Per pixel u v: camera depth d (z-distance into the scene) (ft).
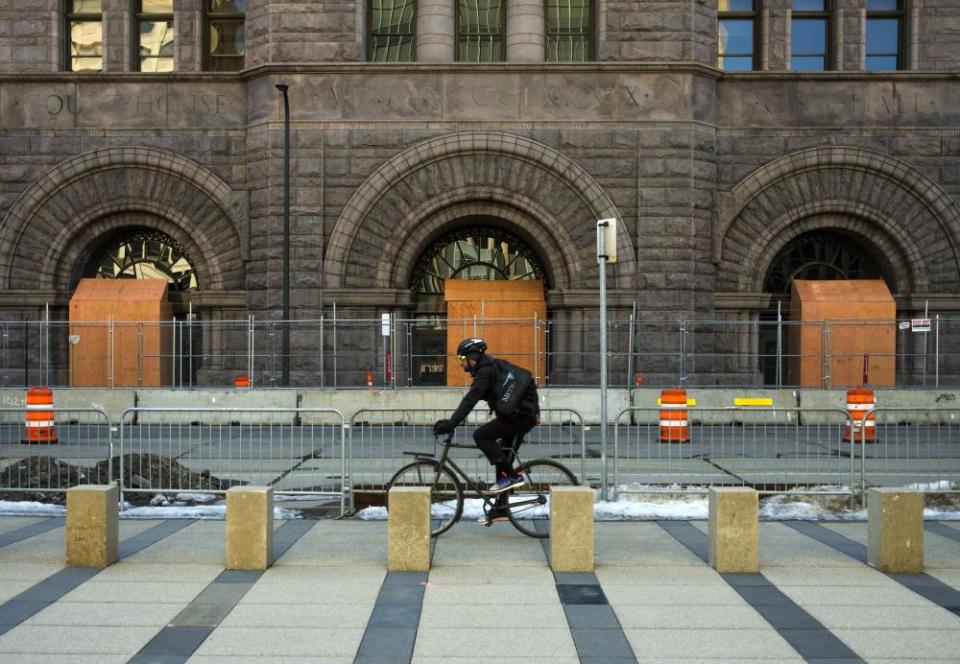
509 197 83.56
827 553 28.78
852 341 81.76
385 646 19.92
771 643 20.15
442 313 87.92
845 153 85.66
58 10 87.71
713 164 84.43
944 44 86.38
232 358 85.46
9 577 25.59
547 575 26.05
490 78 83.15
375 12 85.92
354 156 83.20
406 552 26.50
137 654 19.39
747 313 85.92
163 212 86.74
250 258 85.05
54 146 86.58
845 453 43.01
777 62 86.53
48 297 86.48
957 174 86.02
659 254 82.58
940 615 22.26
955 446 41.29
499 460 30.99
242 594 24.02
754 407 43.06
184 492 36.24
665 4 82.69
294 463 45.01
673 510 34.91
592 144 82.89
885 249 87.25
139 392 69.97
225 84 86.02
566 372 83.25
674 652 19.56
